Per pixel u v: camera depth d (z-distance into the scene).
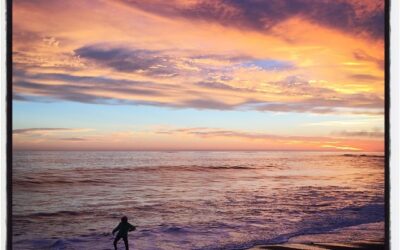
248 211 12.87
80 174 15.77
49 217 12.85
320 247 8.59
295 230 10.45
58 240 10.62
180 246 9.42
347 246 8.64
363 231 10.22
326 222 11.37
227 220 11.79
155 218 12.35
